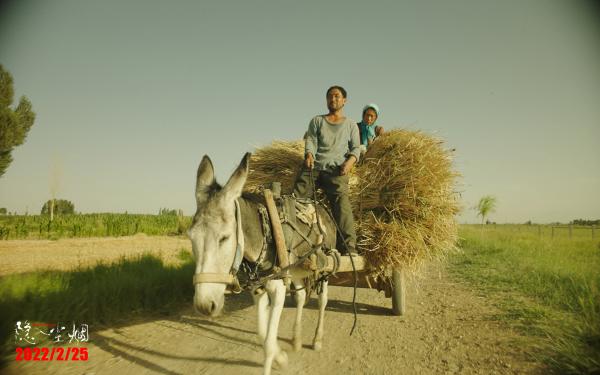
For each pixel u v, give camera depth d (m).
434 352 4.05
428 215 4.73
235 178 2.75
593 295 5.27
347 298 6.94
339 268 3.89
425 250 4.78
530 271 8.64
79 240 15.93
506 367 3.56
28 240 15.59
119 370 3.57
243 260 3.11
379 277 5.30
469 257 12.10
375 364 3.77
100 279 6.14
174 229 23.34
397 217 4.82
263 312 3.30
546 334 4.20
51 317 4.45
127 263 7.46
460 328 4.86
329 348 4.24
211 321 5.29
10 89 23.92
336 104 4.40
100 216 28.28
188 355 3.98
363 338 4.58
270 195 3.24
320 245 3.31
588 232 33.81
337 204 4.27
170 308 5.86
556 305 5.61
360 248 4.61
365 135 6.73
